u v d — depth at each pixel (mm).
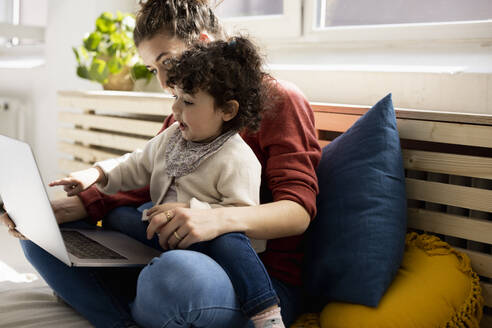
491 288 1216
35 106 2854
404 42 1736
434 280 1179
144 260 1089
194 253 985
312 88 1736
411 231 1392
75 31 2584
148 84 2273
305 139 1212
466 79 1411
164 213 1055
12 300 1280
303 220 1122
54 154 2771
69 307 1242
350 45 1871
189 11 1263
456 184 1313
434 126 1276
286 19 2002
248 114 1143
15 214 1208
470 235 1246
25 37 2773
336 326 1146
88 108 2145
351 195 1217
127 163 1302
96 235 1256
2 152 1152
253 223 1060
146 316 997
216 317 971
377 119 1264
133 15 2250
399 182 1233
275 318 1001
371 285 1146
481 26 1560
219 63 1101
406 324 1111
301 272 1240
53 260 1188
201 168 1145
